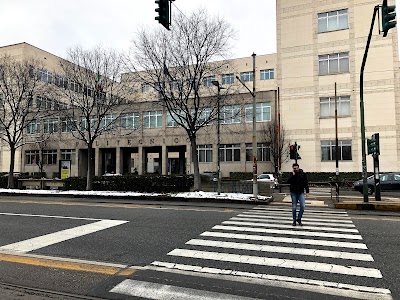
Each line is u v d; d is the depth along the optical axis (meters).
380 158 30.30
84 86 23.80
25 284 4.91
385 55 30.83
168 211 12.83
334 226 9.52
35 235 8.23
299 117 33.44
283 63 34.50
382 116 30.48
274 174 31.55
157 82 20.41
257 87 51.28
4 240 7.71
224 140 37.28
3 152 47.19
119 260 6.07
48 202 16.73
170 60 19.42
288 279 5.06
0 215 11.59
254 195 17.19
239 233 8.41
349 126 31.59
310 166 32.62
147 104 40.97
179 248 6.90
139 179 22.94
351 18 32.22
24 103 31.94
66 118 30.83
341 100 32.12
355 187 23.16
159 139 40.41
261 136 35.41
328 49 32.88
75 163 43.94
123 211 12.77
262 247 6.96
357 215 12.28
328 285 4.82
